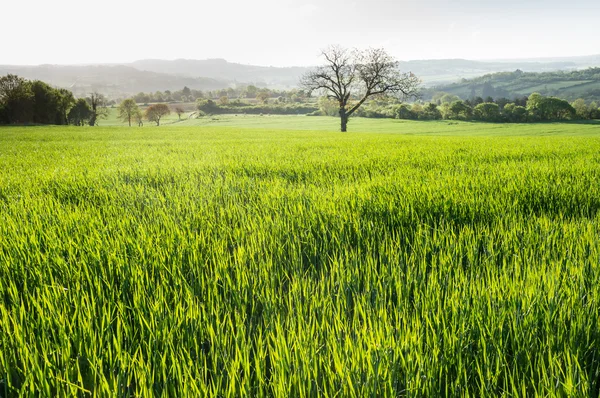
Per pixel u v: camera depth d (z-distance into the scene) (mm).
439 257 3043
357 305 2311
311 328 2082
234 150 15523
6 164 11477
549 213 4340
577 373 1669
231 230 3938
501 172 7363
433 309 2201
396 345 1827
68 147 20062
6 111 89250
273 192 5832
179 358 1850
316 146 17594
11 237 3717
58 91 103500
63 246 3365
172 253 3162
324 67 53031
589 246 3191
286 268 3064
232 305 2457
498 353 1732
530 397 1611
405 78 50188
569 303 2203
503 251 3262
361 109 142000
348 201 4859
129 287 2678
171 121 163875
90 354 1867
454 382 1656
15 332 2008
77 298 2395
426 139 25125
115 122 163375
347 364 1719
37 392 1670
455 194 5051
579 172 7082
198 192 5984
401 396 1599
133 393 1749
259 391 1592
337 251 3396
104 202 5734
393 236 3609
